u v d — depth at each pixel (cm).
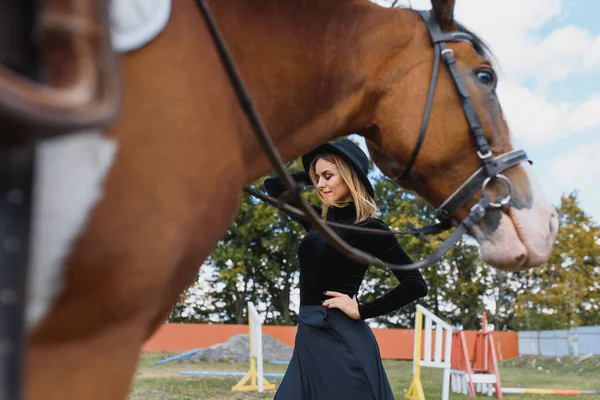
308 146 188
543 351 2320
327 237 171
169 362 1464
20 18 95
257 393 854
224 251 2703
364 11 191
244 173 173
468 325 3403
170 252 130
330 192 279
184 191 133
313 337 265
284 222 2675
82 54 89
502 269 196
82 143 115
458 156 192
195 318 3353
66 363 123
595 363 1577
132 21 125
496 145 195
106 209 119
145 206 125
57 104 83
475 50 202
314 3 182
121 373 128
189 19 142
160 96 129
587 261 2578
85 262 117
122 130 122
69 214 113
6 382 88
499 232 191
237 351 1616
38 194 110
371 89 191
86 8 90
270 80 172
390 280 2727
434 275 2738
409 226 209
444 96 191
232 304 3394
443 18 197
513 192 194
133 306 127
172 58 133
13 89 77
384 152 203
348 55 185
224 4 165
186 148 133
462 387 998
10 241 91
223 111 146
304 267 281
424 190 201
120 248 121
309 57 178
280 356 1653
